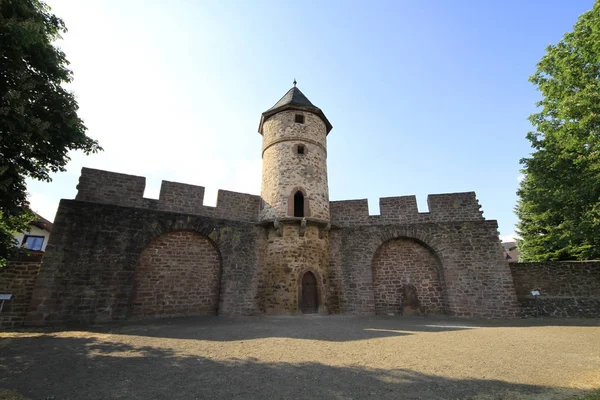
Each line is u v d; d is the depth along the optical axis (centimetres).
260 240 1310
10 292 896
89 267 991
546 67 1130
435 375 464
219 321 987
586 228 1068
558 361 535
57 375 455
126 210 1097
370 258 1363
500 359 550
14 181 742
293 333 779
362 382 435
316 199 1358
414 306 1298
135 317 1036
